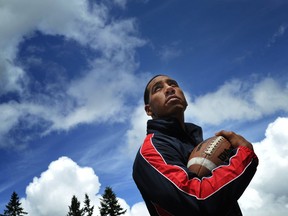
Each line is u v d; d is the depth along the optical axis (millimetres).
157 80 2689
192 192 1584
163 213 1708
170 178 1672
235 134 2035
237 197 1604
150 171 1786
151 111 2764
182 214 1568
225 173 1644
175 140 2104
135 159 2055
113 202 46125
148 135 2156
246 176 1670
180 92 2605
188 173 1701
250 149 1904
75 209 48438
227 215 1715
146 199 1916
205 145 2029
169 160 1819
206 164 1891
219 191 1566
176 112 2455
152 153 1872
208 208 1521
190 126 2643
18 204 59812
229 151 1977
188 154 2092
